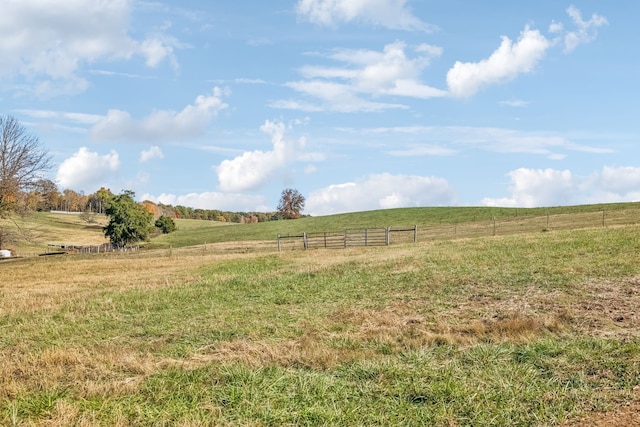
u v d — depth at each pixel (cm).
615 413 661
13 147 4594
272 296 1764
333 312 1451
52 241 8756
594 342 953
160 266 3209
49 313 1633
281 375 840
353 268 2328
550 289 1527
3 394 808
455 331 1151
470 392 745
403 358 939
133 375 899
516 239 3017
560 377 791
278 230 9406
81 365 955
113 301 1809
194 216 17588
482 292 1564
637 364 812
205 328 1304
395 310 1430
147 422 684
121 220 7825
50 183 4806
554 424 643
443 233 5497
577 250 2225
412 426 658
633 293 1405
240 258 3425
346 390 773
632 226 3216
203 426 664
